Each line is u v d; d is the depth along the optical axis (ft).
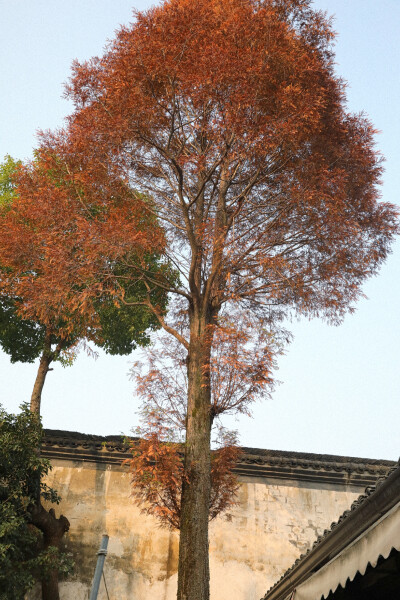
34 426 43.16
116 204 41.57
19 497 41.22
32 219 39.88
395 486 18.22
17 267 39.50
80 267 37.11
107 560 45.78
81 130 38.60
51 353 52.90
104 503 48.11
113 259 38.04
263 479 51.08
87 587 44.75
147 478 35.09
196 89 36.29
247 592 45.75
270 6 41.16
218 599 45.39
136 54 36.96
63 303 38.75
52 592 41.81
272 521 49.01
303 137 39.81
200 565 31.86
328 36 43.57
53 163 41.50
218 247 38.60
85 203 41.55
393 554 23.31
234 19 38.01
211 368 34.86
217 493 37.93
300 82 38.88
